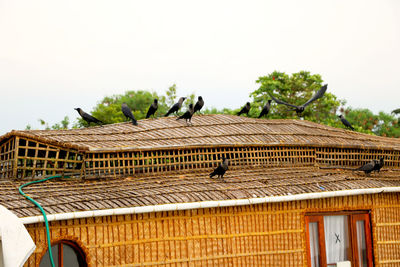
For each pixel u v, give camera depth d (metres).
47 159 11.96
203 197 11.12
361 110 34.38
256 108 27.61
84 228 10.19
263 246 12.12
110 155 12.41
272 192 11.85
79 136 12.98
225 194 11.42
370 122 33.59
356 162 15.98
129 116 14.23
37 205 9.55
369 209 13.55
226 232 11.74
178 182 11.95
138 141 13.16
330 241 13.05
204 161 13.53
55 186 11.13
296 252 12.44
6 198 9.87
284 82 29.67
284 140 14.71
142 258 10.75
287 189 12.12
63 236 9.92
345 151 15.73
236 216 11.91
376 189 12.99
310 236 12.88
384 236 13.72
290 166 14.63
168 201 10.66
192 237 11.36
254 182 12.38
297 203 12.59
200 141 13.61
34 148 11.98
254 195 11.57
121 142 12.94
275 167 14.37
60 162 13.23
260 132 14.90
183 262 11.19
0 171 12.59
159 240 10.98
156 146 12.85
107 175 12.29
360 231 13.51
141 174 12.70
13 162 11.98
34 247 8.55
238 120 15.73
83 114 13.99
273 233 12.27
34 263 9.54
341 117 16.89
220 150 13.76
